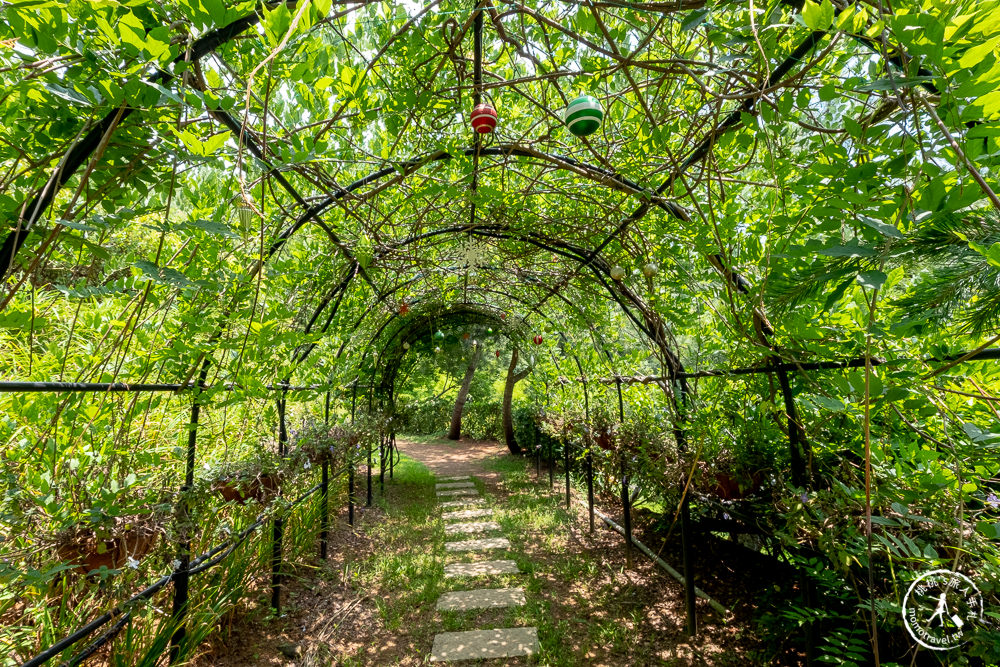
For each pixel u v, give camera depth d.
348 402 5.16
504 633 2.77
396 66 1.82
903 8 0.82
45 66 0.95
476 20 1.45
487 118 1.49
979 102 0.72
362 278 3.73
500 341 8.72
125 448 1.85
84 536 1.54
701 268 2.51
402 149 2.45
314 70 1.47
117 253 1.78
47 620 1.64
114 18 0.98
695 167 2.25
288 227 2.23
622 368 3.96
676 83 1.96
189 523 1.85
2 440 1.59
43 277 1.57
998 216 0.89
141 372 1.80
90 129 1.10
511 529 4.54
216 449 2.66
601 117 1.41
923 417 1.35
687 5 1.30
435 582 3.41
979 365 1.34
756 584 2.96
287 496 2.87
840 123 1.73
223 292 1.82
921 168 0.84
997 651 1.07
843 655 1.50
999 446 1.16
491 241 3.59
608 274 3.21
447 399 12.29
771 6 1.19
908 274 1.32
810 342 1.60
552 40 1.89
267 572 3.01
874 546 1.41
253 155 1.50
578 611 3.01
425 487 6.31
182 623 2.03
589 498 4.34
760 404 2.26
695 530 3.39
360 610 3.05
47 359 1.83
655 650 2.57
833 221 1.09
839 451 1.93
